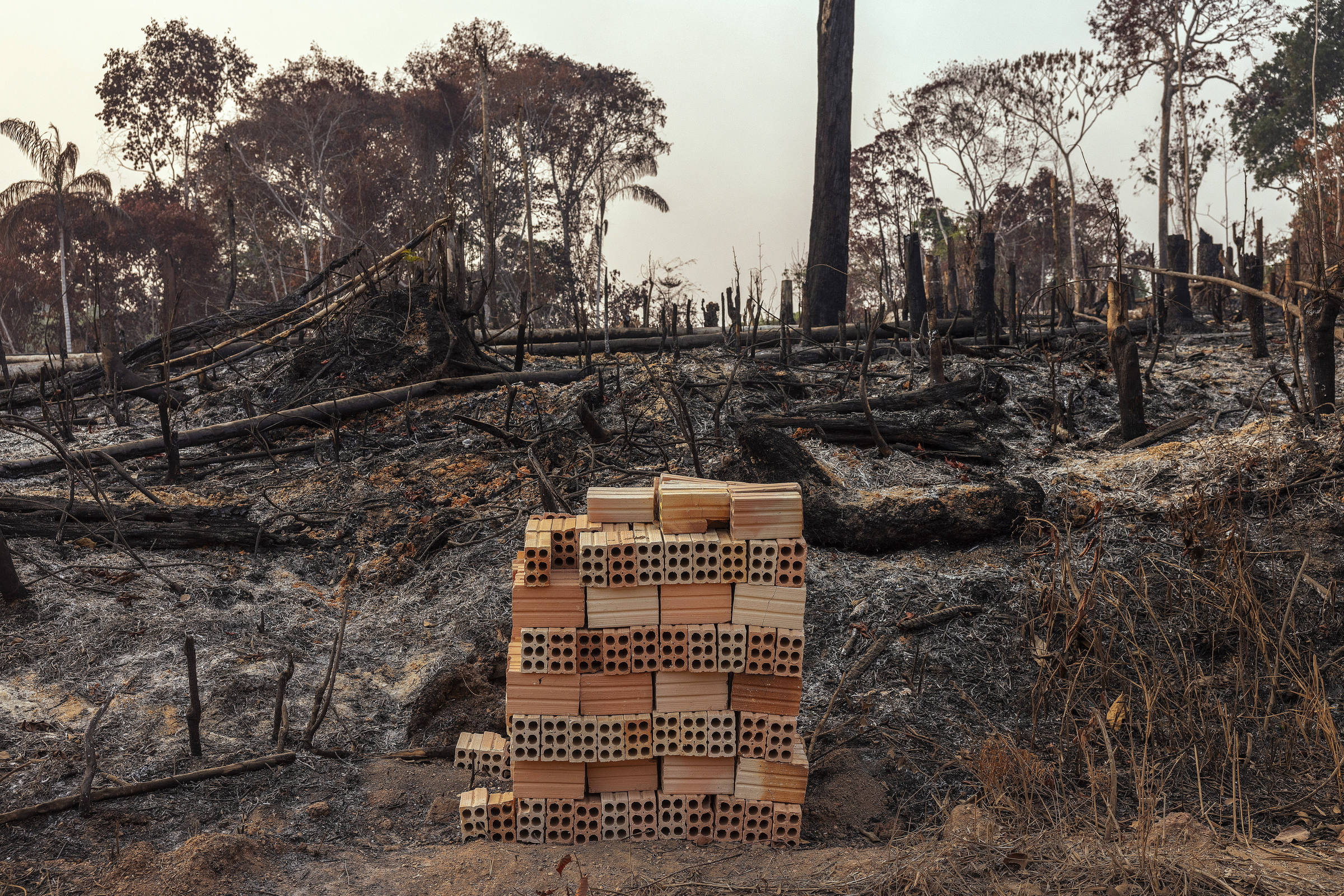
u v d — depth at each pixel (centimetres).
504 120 4022
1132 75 3494
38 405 1223
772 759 400
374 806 435
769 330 1370
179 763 453
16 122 2997
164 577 639
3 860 370
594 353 1336
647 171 3797
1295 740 450
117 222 3441
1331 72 3938
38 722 470
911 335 1270
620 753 399
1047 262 4262
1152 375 1087
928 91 3784
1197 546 563
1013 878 341
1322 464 671
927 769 461
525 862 379
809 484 719
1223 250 1844
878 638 566
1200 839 369
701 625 395
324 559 735
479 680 531
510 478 835
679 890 350
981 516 657
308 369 1149
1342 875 334
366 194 3881
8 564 573
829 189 1916
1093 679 510
